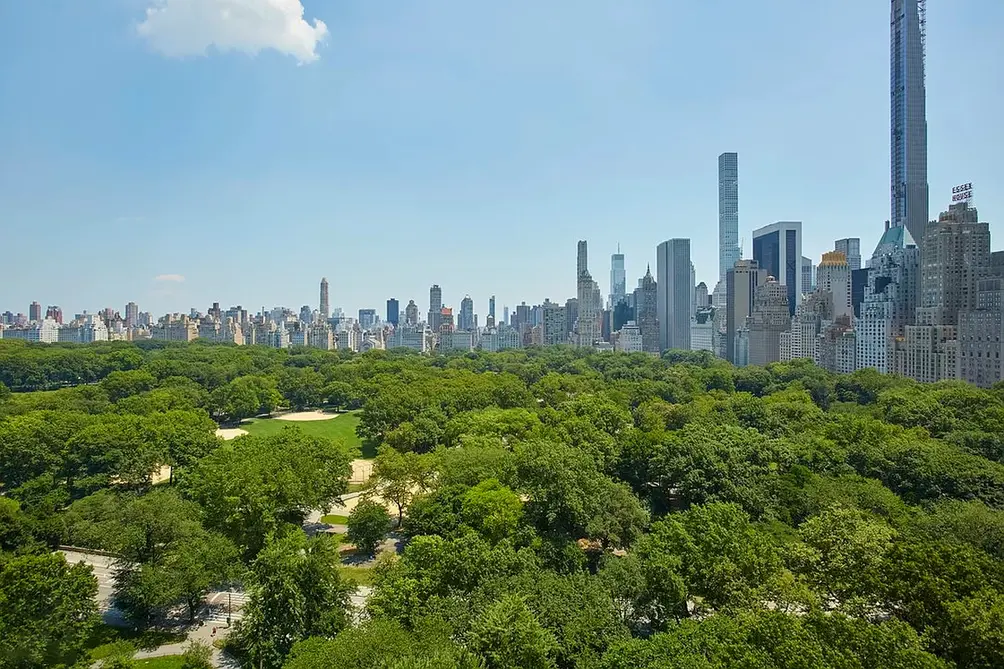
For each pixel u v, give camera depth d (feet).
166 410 502.79
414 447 457.68
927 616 145.69
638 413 542.16
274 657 172.35
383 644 140.05
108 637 201.77
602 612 158.92
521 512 243.40
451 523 246.27
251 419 631.56
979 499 275.80
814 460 333.42
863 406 545.44
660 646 133.49
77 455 347.97
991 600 140.15
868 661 118.42
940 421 420.36
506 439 406.41
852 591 166.40
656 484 327.47
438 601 170.81
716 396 622.54
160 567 210.79
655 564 177.88
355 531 272.72
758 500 273.13
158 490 295.28
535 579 179.73
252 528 248.73
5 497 302.04
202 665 178.91
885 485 310.86
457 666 129.59
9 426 375.66
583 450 342.85
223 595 234.38
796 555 187.62
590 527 244.22
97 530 247.50
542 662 136.46
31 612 171.22
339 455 350.23
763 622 130.62
